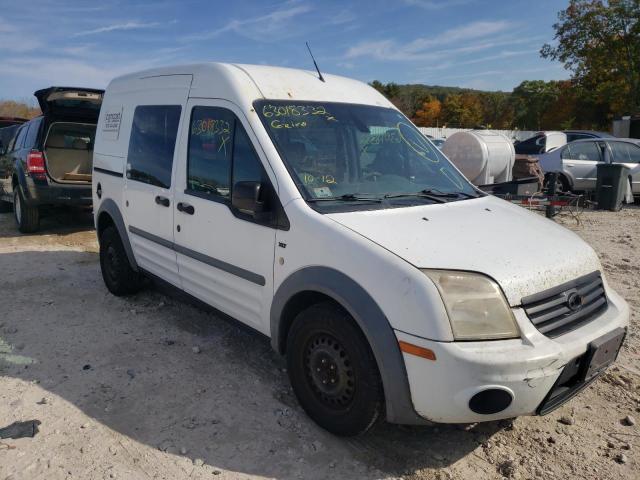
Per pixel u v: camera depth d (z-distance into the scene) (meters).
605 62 29.06
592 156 13.12
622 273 6.82
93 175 5.94
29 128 9.58
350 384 3.07
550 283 2.93
